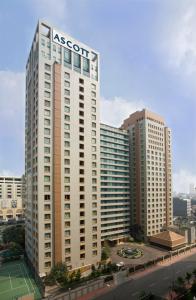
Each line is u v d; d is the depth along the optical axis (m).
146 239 113.06
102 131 110.31
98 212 80.94
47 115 72.19
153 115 125.69
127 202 119.12
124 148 121.00
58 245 68.94
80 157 78.25
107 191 109.50
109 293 58.53
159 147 126.69
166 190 128.12
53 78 74.62
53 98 73.81
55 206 69.88
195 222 151.12
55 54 76.38
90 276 66.81
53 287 60.59
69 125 76.62
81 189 77.12
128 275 70.19
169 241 100.31
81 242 74.75
